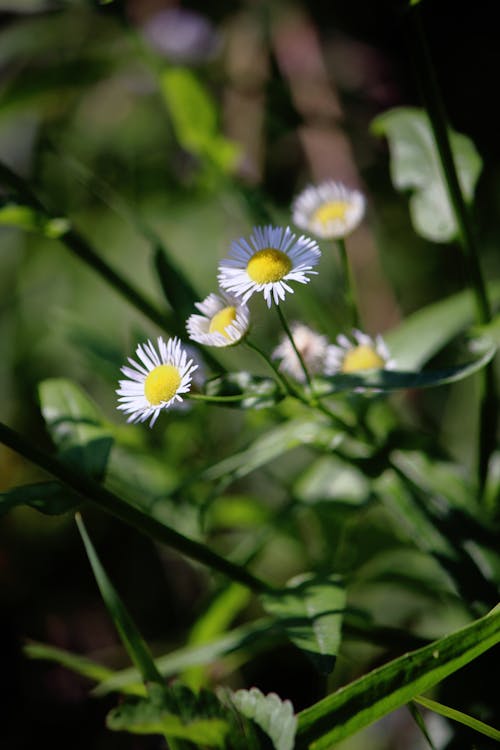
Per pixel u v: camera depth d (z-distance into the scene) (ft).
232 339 1.54
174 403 1.56
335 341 1.79
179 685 1.46
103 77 2.34
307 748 1.47
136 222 1.77
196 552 1.58
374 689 1.47
